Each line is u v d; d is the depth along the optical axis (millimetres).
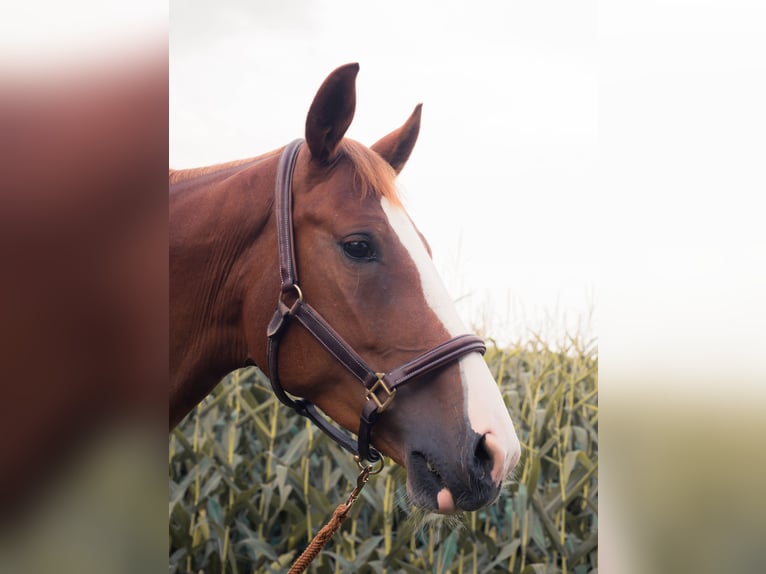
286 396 1421
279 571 2975
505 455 1188
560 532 3244
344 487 3424
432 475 1269
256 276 1413
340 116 1326
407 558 3299
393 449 1329
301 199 1371
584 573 3092
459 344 1275
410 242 1334
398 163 1616
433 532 2947
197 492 3152
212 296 1459
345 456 3102
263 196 1429
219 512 3158
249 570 3336
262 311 1392
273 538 3285
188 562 3078
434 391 1273
